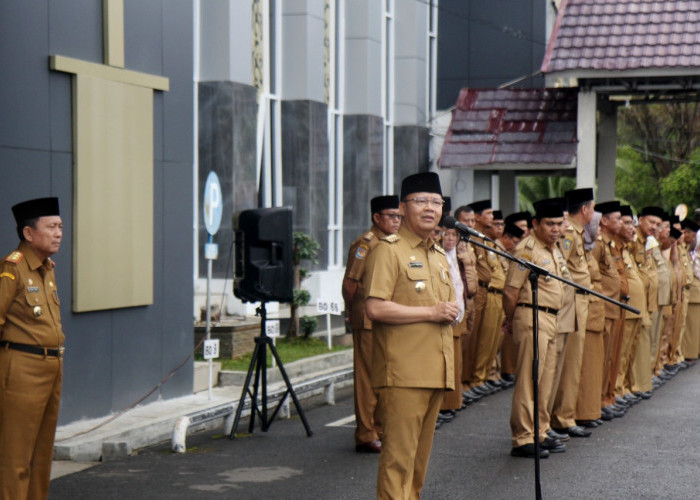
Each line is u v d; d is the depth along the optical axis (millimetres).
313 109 22781
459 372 13398
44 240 8516
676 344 19641
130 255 13227
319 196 23156
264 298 12477
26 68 11734
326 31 24328
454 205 27047
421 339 7965
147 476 10383
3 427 8508
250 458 11219
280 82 22516
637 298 15109
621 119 51531
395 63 28422
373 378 8141
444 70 32750
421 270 8070
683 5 23875
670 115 49594
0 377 8477
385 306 7918
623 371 14789
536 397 9148
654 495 9727
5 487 8500
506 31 32281
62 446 11031
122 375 13164
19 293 8484
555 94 27172
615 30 23688
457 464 10961
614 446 12023
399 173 28406
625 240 14430
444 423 13398
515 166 25844
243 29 20203
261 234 12383
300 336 19250
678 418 14125
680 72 22844
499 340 15891
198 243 19812
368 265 8109
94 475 10398
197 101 19797
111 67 12945
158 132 13961
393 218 11500
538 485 9016
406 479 8031
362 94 25562
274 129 22344
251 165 20422
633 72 23031
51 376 8617
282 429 12914
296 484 10062
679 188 45750
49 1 12070
